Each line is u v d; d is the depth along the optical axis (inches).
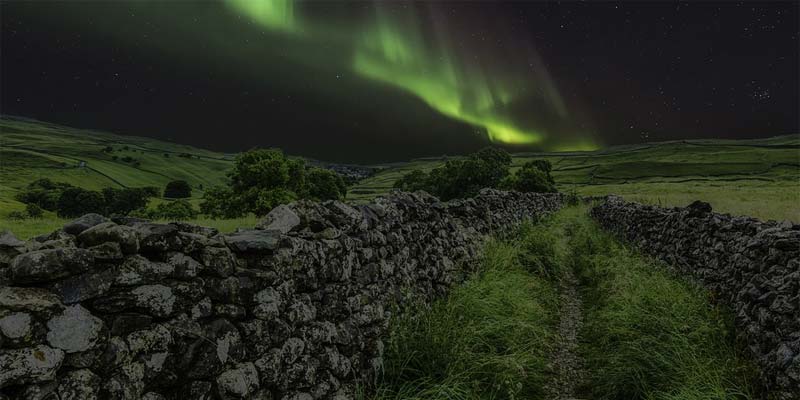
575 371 235.3
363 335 202.8
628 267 374.9
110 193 2920.8
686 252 376.8
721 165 5147.6
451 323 232.2
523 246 471.2
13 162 6382.9
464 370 202.1
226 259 133.2
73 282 93.5
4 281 86.9
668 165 5428.2
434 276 297.9
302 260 165.5
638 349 218.1
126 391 99.7
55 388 87.2
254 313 139.9
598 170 5610.2
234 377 127.0
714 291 297.9
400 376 198.8
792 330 182.7
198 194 6481.3
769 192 1513.3
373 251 226.8
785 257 218.5
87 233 105.3
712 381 186.9
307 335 163.5
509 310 277.1
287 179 1529.3
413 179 2674.7
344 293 194.2
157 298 110.0
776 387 178.1
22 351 82.5
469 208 434.0
